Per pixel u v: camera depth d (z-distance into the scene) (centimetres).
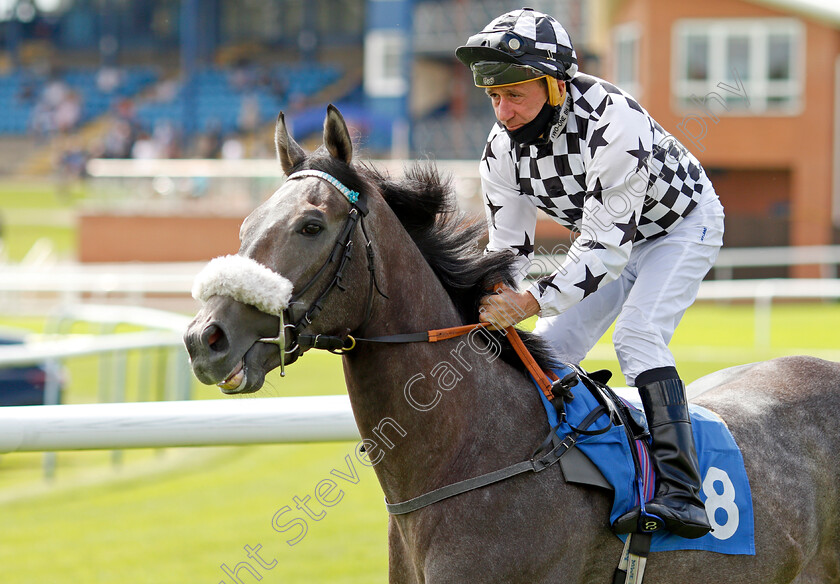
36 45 4891
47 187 3691
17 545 679
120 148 3638
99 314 1098
